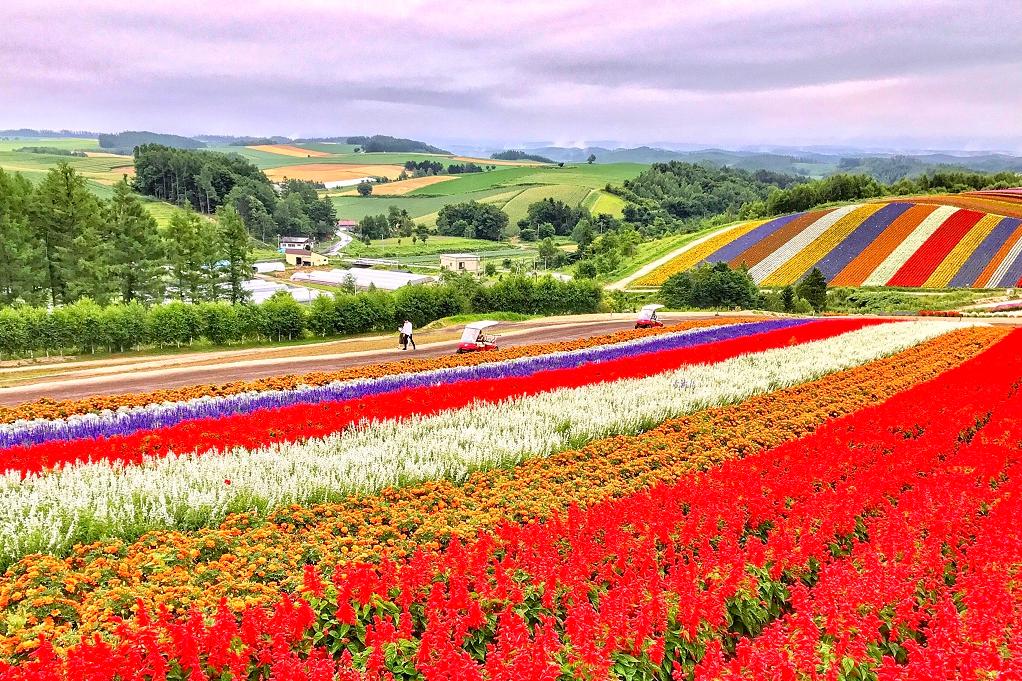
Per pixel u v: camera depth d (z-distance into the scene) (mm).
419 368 27359
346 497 11922
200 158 164500
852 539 10938
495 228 181875
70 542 9539
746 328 38625
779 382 22797
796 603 8305
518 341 40281
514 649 6762
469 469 13562
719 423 17672
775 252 90375
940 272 76312
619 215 191375
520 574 8859
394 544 9891
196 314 42781
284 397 20344
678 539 9875
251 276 68688
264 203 168750
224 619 6848
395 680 6809
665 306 73375
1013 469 14031
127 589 8094
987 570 9148
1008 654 7551
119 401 20641
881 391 21562
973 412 18812
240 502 11062
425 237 171875
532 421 16750
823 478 13039
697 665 7086
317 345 40656
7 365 33938
